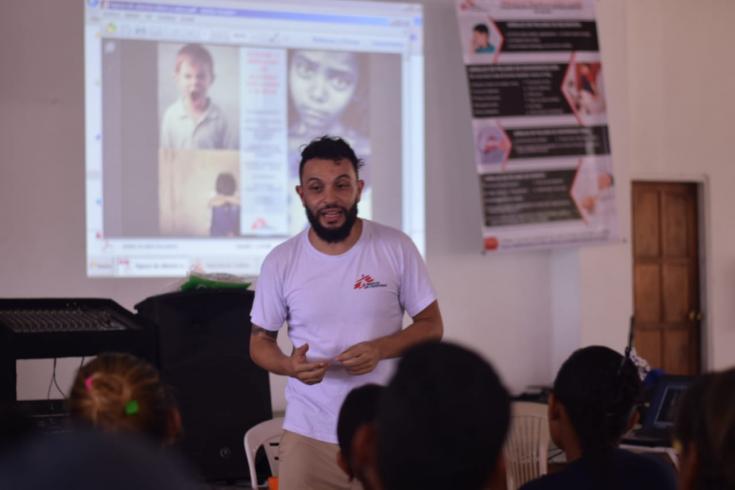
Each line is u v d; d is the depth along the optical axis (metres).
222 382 4.12
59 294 5.41
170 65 5.62
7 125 5.32
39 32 5.36
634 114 7.18
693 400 1.46
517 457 3.69
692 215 7.46
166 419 1.60
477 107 6.18
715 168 7.44
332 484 2.74
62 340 3.08
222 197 5.71
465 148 6.36
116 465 0.76
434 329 2.77
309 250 2.77
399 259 2.79
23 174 5.35
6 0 5.30
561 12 6.39
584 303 6.50
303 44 5.88
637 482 1.77
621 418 1.82
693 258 7.45
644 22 7.23
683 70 7.36
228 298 4.19
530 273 6.61
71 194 5.43
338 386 2.72
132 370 1.59
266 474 4.16
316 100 5.91
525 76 6.29
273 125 5.81
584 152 6.42
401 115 6.12
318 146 2.69
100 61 5.48
